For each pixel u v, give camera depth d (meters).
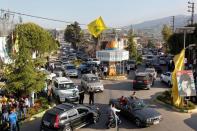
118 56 42.28
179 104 24.28
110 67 43.19
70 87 28.19
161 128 19.48
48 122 17.95
